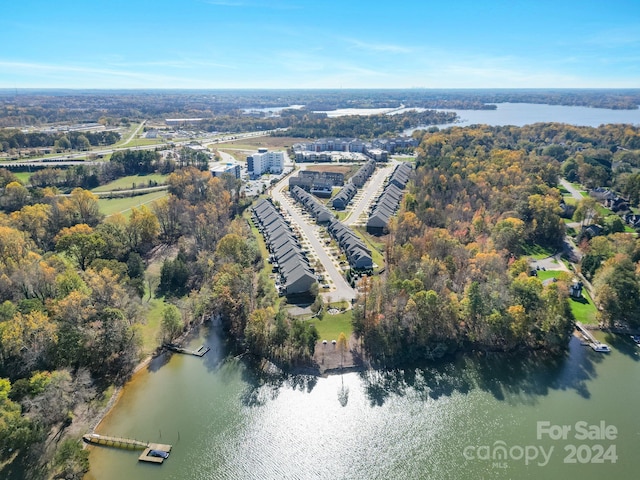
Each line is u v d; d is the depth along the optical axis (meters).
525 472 76.31
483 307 106.75
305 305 124.44
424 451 80.81
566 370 102.12
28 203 193.25
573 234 179.62
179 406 90.44
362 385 97.31
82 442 80.31
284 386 96.75
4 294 106.75
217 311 120.31
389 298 110.25
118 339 96.81
